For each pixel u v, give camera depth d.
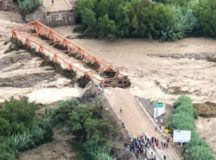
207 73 94.25
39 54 98.75
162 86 88.75
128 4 107.19
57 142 70.75
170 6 113.75
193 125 74.81
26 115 71.19
